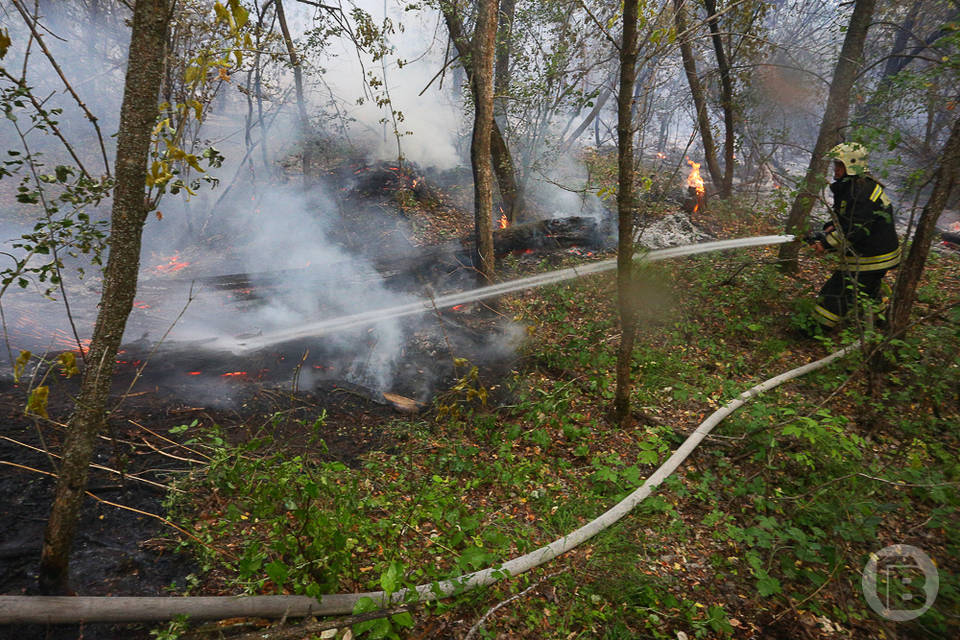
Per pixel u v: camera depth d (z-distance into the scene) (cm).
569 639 264
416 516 318
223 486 315
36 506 303
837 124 581
